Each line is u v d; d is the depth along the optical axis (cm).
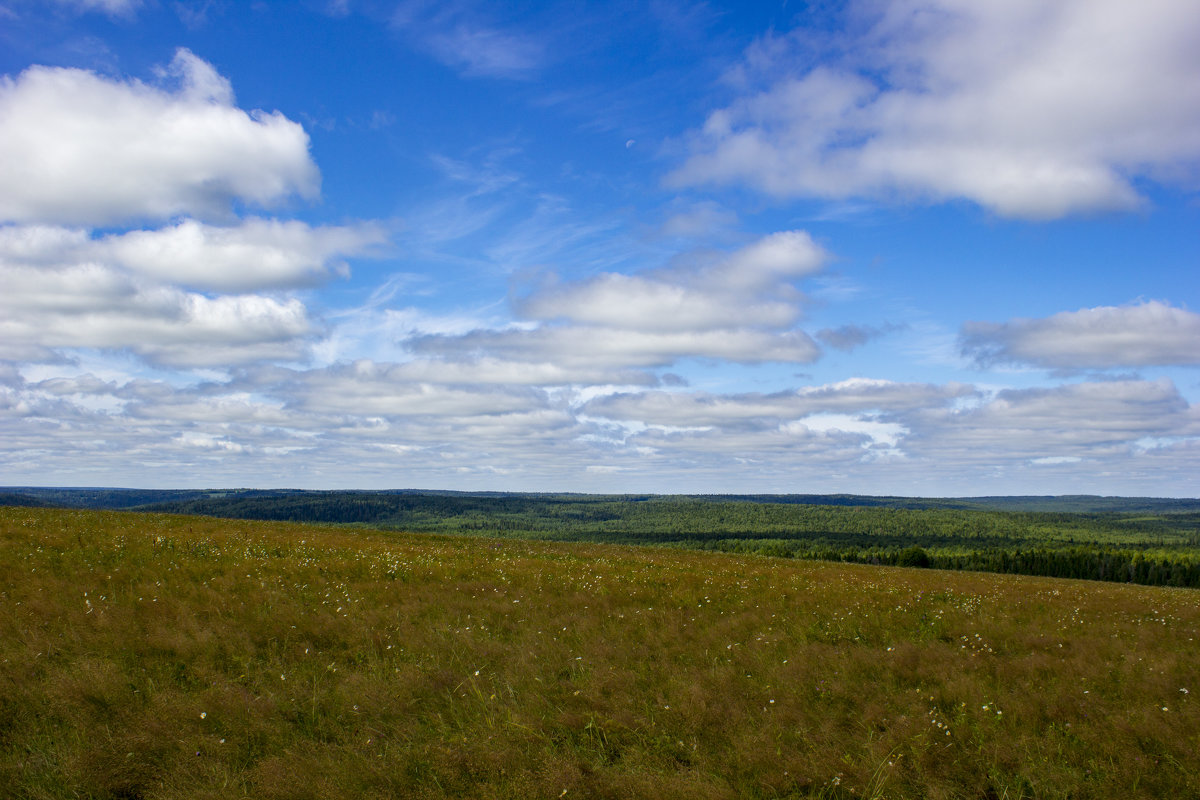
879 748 730
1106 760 732
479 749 681
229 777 615
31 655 862
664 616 1429
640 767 673
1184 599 2788
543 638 1159
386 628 1166
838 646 1259
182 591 1345
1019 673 1079
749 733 759
